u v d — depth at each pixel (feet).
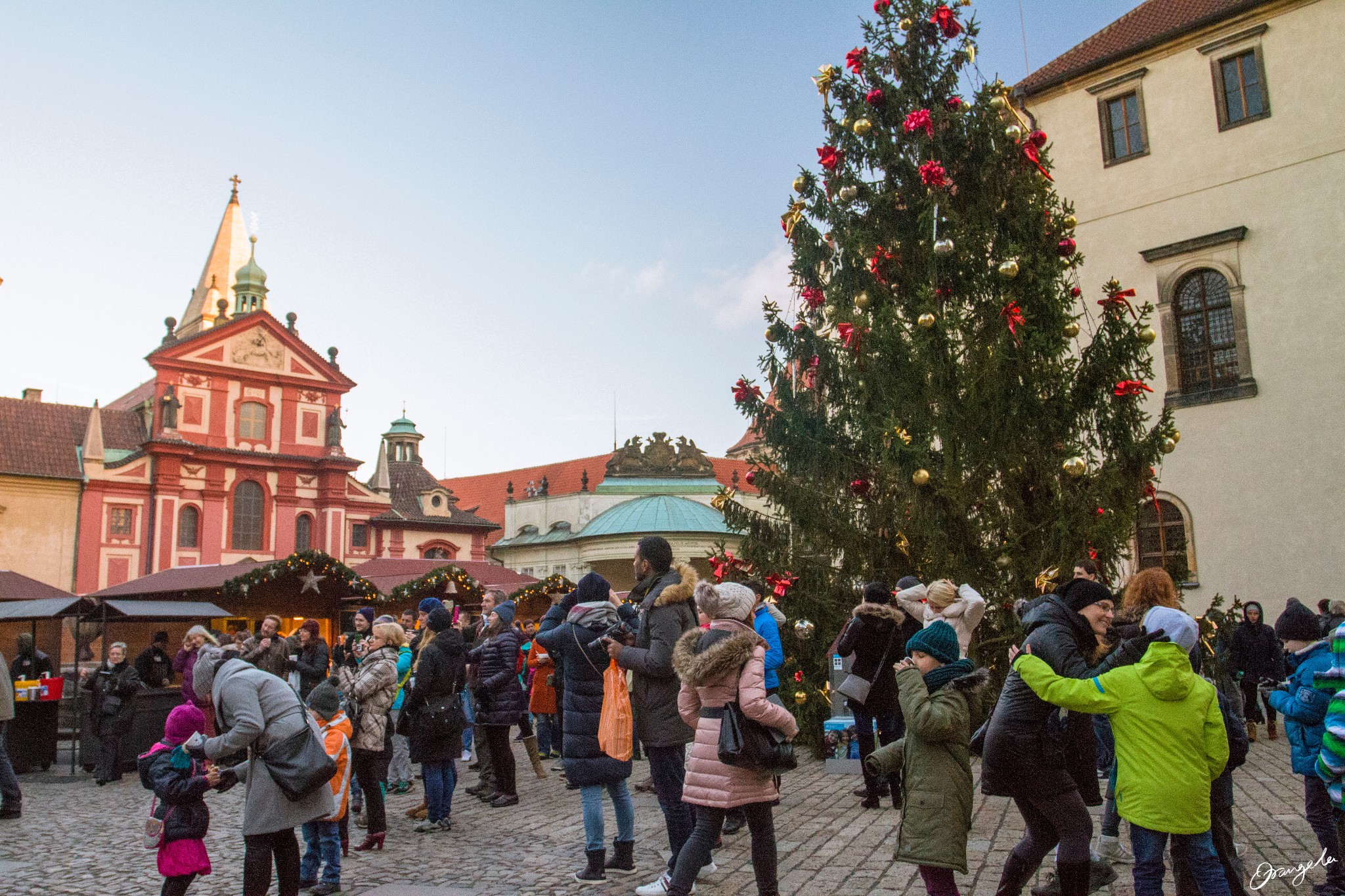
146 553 152.35
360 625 40.09
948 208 40.24
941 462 39.37
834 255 43.57
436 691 29.71
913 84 42.60
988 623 38.91
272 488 166.50
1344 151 61.16
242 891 23.47
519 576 96.22
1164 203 68.49
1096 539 37.11
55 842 29.71
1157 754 15.34
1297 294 62.03
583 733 22.97
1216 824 18.13
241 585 69.31
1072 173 73.10
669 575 22.93
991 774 16.67
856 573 42.34
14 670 52.60
